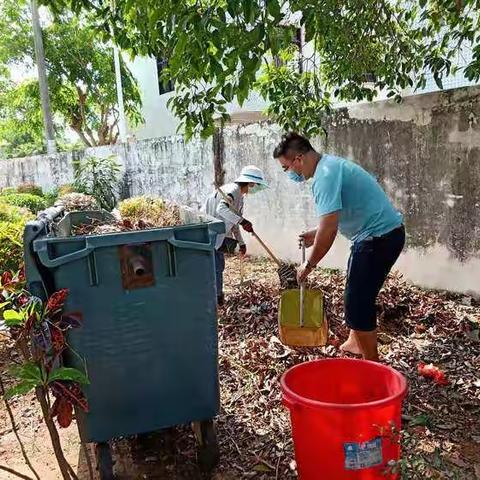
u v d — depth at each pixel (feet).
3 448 9.83
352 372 8.18
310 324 10.69
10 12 61.21
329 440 6.79
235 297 17.78
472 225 16.08
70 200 19.86
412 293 16.55
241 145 25.35
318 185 10.32
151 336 7.80
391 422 6.81
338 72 17.19
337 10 13.39
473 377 11.35
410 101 17.21
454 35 16.11
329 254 21.50
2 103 69.15
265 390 11.16
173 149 31.07
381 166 18.58
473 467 8.33
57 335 6.51
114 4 12.01
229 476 8.48
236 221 16.17
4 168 56.59
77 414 7.85
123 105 54.75
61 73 61.36
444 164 16.56
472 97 15.49
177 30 9.32
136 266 7.33
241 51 9.43
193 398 8.19
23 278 7.20
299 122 17.74
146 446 9.47
